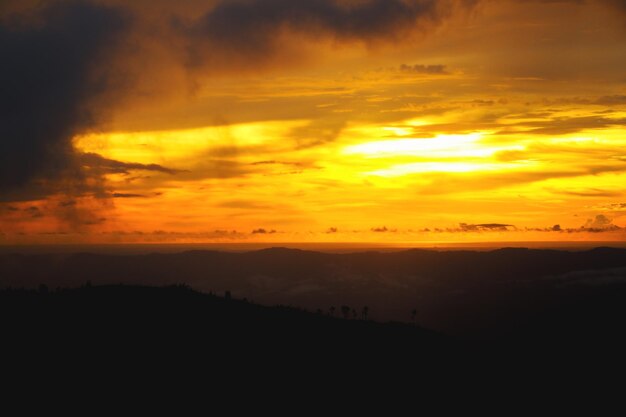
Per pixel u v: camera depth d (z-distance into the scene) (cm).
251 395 4912
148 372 4981
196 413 4528
